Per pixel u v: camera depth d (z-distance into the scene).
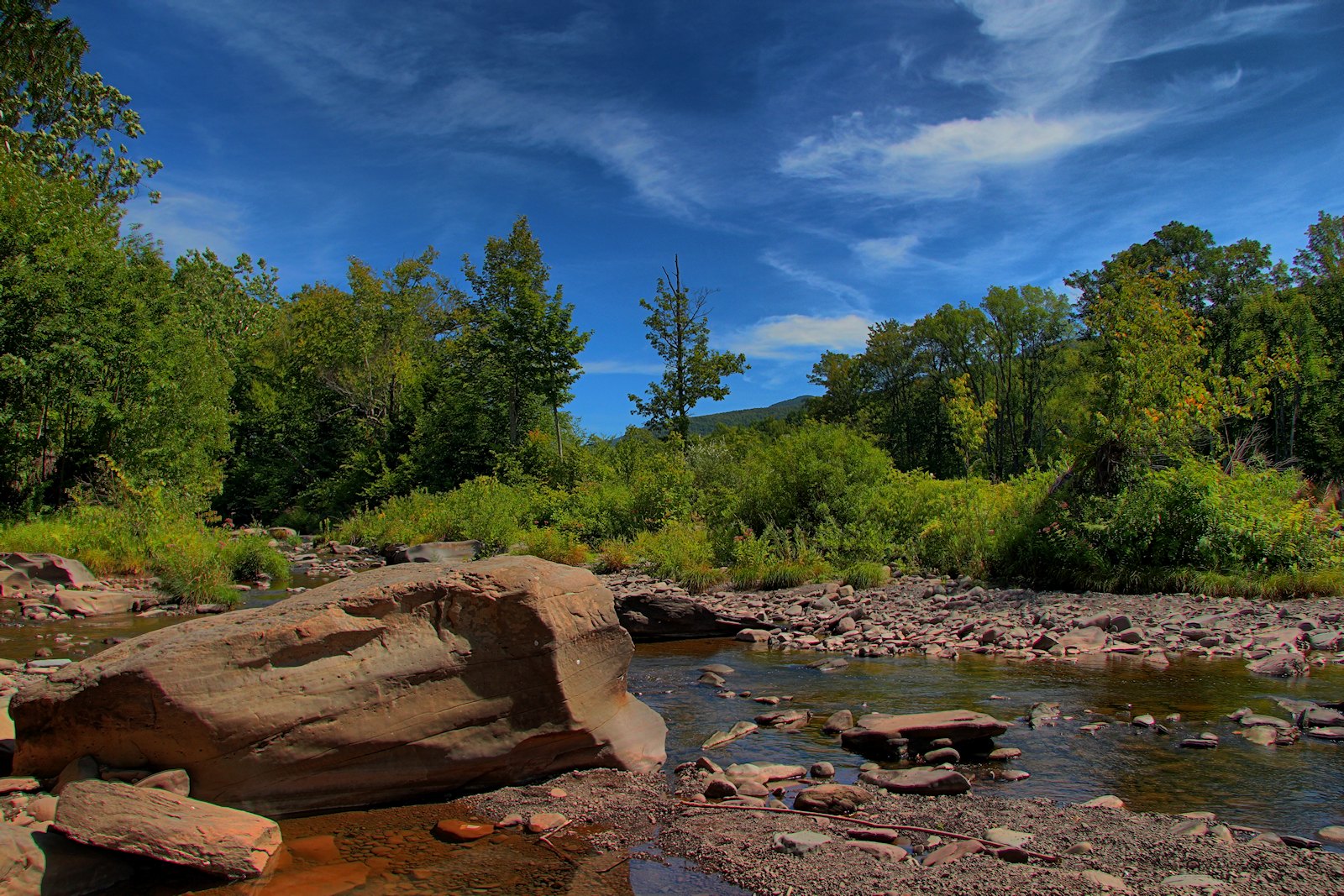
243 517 41.97
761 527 17.69
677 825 4.49
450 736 5.05
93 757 4.63
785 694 7.65
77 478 21.31
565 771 5.42
